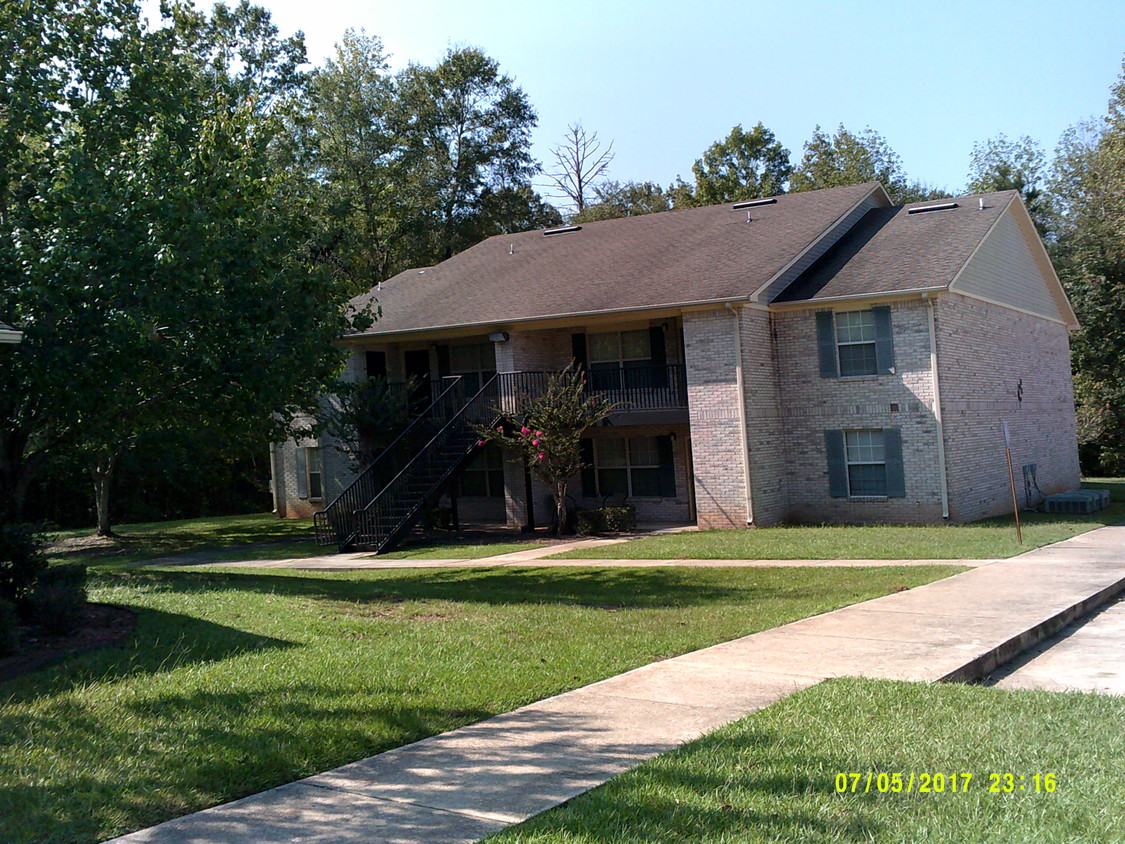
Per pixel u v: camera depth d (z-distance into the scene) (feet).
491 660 30.45
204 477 119.14
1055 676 30.60
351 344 92.89
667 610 40.68
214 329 44.91
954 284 74.69
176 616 36.78
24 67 44.60
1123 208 114.21
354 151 142.41
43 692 26.17
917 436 74.79
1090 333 119.34
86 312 39.55
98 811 18.25
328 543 82.43
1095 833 15.90
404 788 19.58
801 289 79.10
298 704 25.00
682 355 83.15
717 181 199.00
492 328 85.25
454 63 161.99
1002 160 172.65
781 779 18.94
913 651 31.32
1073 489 105.60
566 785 19.42
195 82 64.69
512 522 90.02
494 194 166.61
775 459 79.25
